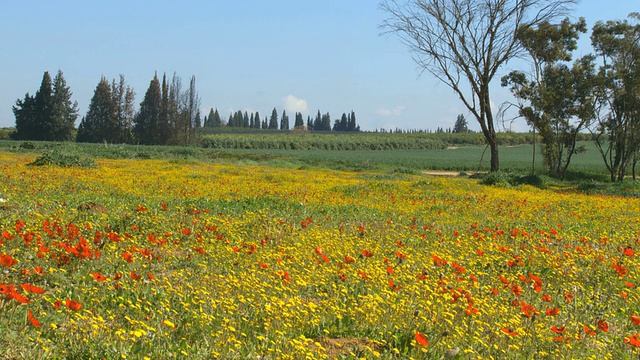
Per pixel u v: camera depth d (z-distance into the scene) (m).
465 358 5.32
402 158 75.88
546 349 5.75
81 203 13.22
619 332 6.54
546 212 16.55
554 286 8.31
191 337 5.49
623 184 34.69
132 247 8.73
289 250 9.13
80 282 7.06
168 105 94.94
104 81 96.56
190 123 97.75
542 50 44.22
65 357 4.73
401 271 7.92
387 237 10.79
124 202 14.45
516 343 5.74
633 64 43.44
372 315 5.99
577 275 8.81
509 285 7.61
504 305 6.95
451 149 113.06
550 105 44.66
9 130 109.19
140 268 7.93
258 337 5.10
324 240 10.14
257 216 12.16
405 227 12.39
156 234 10.29
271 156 60.97
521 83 45.97
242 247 9.32
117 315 5.92
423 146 116.25
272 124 197.38
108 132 96.00
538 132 46.62
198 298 6.46
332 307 6.02
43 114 92.50
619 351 5.79
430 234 11.84
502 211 16.34
